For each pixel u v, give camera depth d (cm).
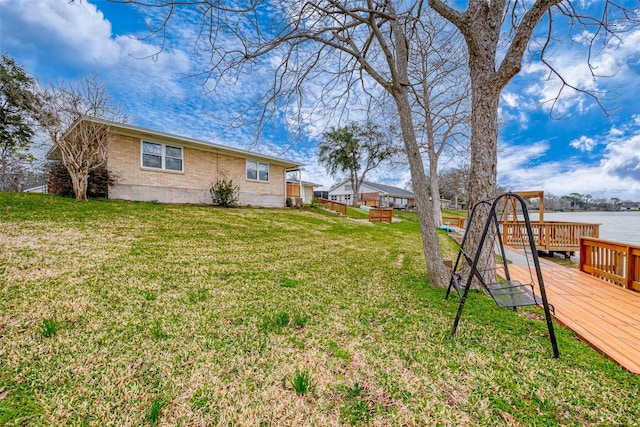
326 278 454
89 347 220
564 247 884
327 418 159
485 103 380
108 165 1036
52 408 158
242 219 1080
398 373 201
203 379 189
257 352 225
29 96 882
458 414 162
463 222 1588
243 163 1501
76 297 312
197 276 424
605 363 214
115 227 708
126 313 284
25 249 474
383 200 4041
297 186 1977
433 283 420
